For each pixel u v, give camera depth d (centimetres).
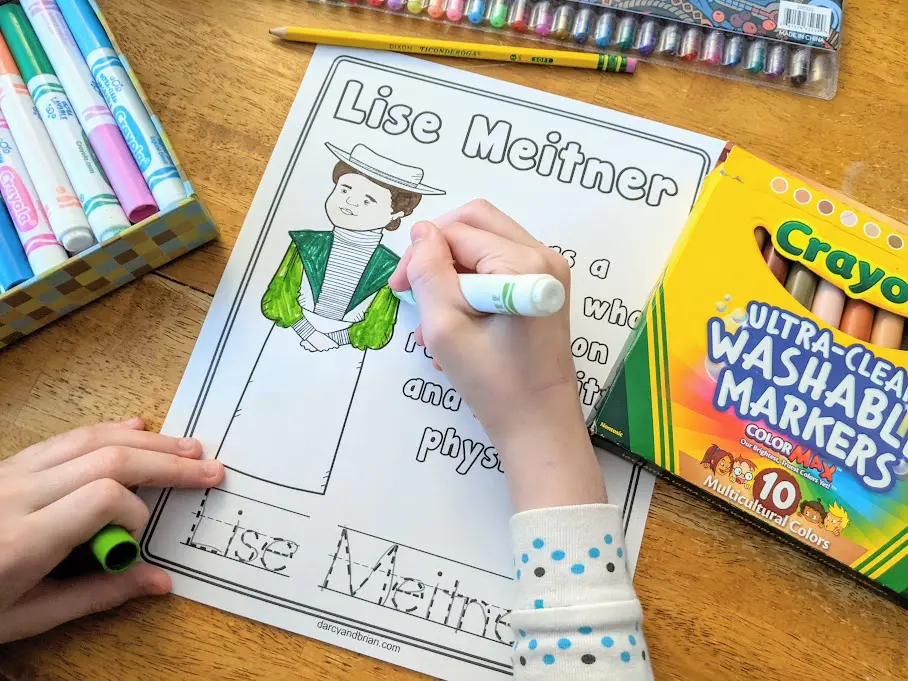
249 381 49
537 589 40
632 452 45
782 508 44
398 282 47
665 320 47
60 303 48
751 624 46
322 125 53
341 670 44
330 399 49
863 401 45
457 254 45
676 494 47
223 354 49
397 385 49
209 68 54
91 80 48
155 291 50
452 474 47
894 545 43
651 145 54
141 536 46
